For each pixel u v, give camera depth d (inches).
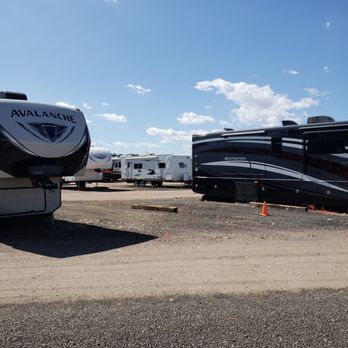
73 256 307.7
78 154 420.8
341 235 398.0
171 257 304.0
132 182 1605.6
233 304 201.0
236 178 706.8
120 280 244.1
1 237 382.0
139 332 167.8
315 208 606.9
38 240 368.5
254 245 347.9
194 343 158.7
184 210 593.6
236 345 157.1
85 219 495.8
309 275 256.4
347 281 243.8
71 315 185.5
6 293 219.3
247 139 689.6
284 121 651.5
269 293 219.6
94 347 155.2
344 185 567.5
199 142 767.1
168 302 203.9
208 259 297.7
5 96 396.5
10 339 160.9
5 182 402.0
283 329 171.0
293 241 366.3
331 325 175.0
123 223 466.9
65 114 415.8
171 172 1381.6
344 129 566.3
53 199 441.4
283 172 640.4
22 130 379.9
